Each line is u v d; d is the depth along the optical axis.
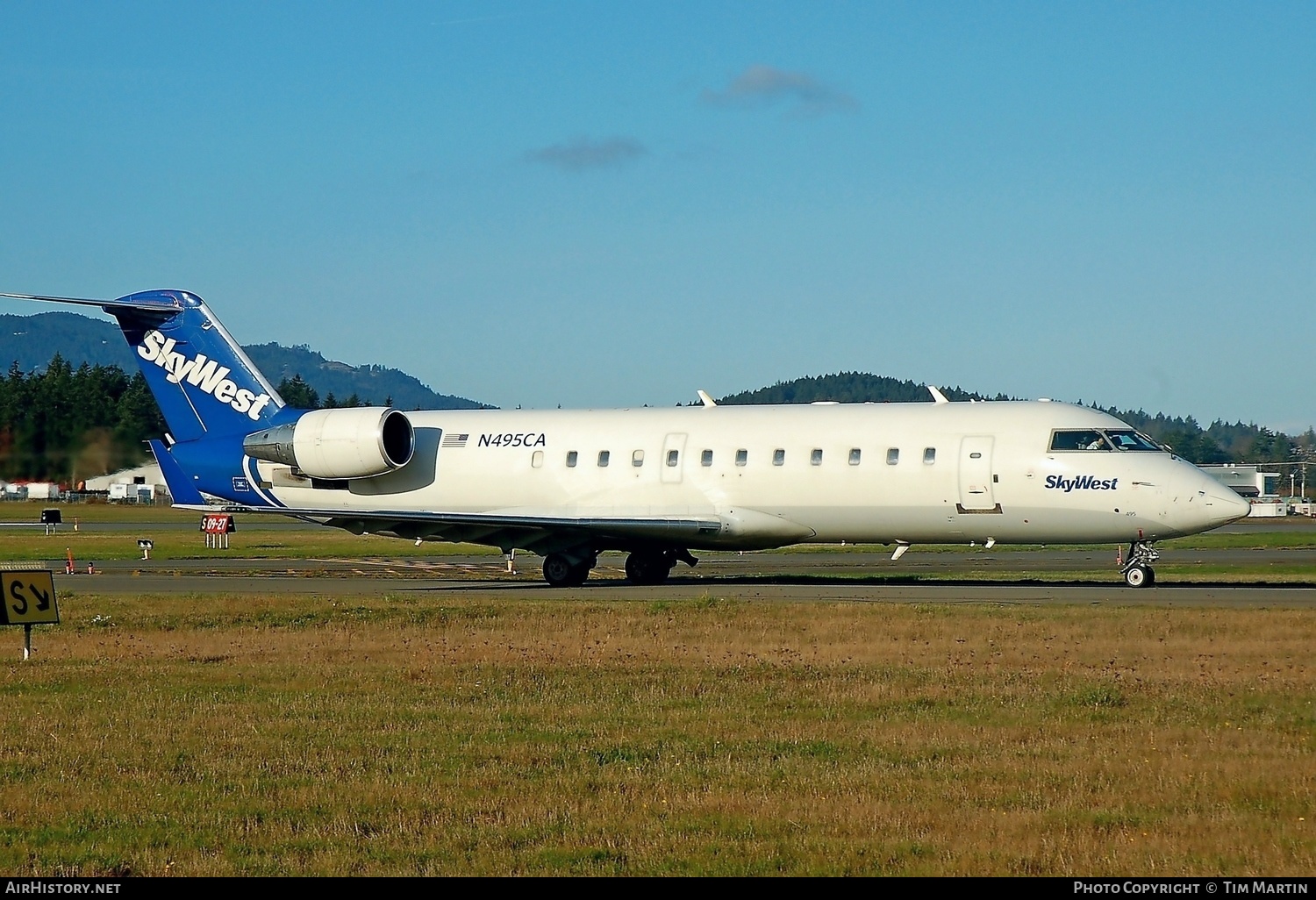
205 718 26.47
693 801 19.80
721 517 59.22
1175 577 61.84
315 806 19.81
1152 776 20.97
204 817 19.28
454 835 18.31
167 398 68.56
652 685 29.84
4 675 32.56
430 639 38.78
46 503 166.50
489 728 25.27
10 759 23.06
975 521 55.81
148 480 113.06
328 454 64.12
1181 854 17.14
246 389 67.31
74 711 27.44
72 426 111.19
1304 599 47.16
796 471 58.16
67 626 42.38
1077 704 26.86
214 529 101.19
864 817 18.83
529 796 20.28
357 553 93.44
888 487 56.62
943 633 37.50
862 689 28.80
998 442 55.34
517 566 79.75
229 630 41.25
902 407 58.81
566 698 28.41
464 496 64.50
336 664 33.84
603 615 42.94
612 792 20.42
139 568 77.56
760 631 38.88
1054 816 18.83
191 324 67.88
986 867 16.78
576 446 62.69
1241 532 116.44
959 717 25.86
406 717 26.45
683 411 62.59
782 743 23.69
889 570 71.75
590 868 16.98
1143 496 53.00
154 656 35.75
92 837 18.50
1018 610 42.28
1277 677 29.73
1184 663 31.91
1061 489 54.12
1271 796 19.72
